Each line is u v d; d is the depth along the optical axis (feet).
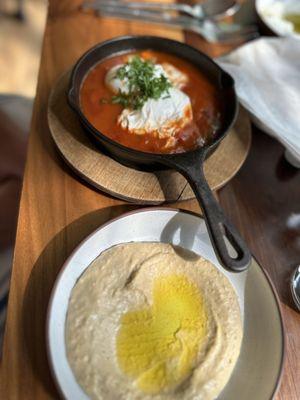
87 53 1.12
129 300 0.87
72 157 1.06
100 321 0.83
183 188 1.06
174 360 0.81
